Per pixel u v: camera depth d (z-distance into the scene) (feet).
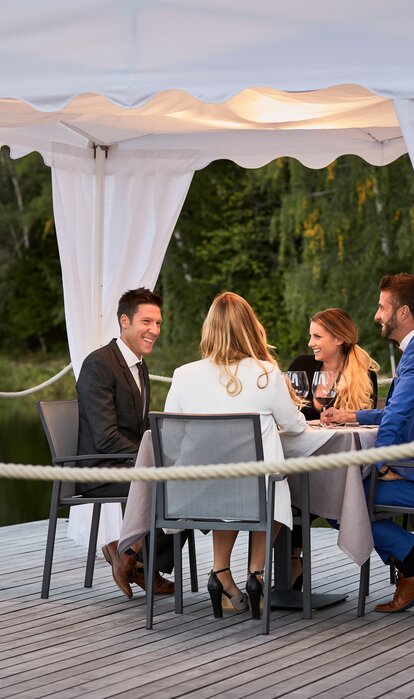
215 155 22.18
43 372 101.65
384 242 68.64
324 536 22.99
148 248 21.94
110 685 12.52
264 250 89.15
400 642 14.32
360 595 15.70
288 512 14.98
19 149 20.86
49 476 11.67
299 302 70.54
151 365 88.48
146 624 15.12
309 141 22.06
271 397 15.03
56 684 12.57
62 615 15.97
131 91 13.60
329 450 15.37
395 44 13.16
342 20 13.32
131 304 17.87
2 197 105.40
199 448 14.65
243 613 15.97
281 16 13.44
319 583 18.24
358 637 14.58
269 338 86.79
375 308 69.26
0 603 16.78
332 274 69.05
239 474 11.49
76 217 21.35
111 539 20.97
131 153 21.83
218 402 15.10
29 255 105.19
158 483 15.06
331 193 69.10
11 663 13.47
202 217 90.94
